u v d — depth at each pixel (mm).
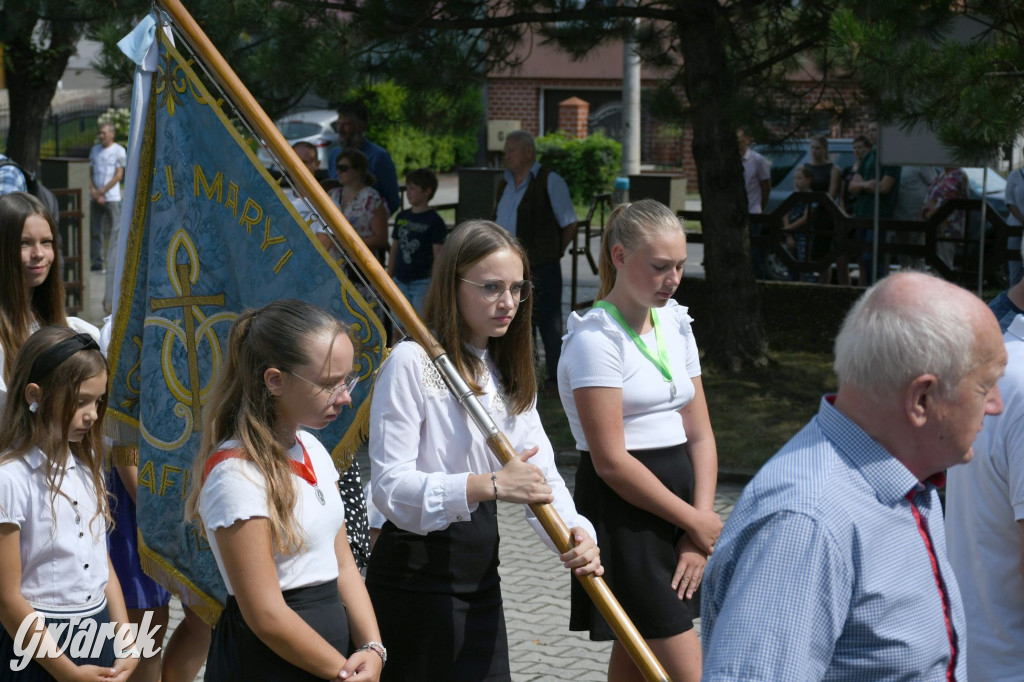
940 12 5949
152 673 3639
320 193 3008
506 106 29422
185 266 3180
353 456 3105
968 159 5656
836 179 12344
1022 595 2488
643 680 3412
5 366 3541
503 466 2873
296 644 2520
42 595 2988
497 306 3023
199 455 2639
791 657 1715
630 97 20812
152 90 3248
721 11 8469
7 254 3576
